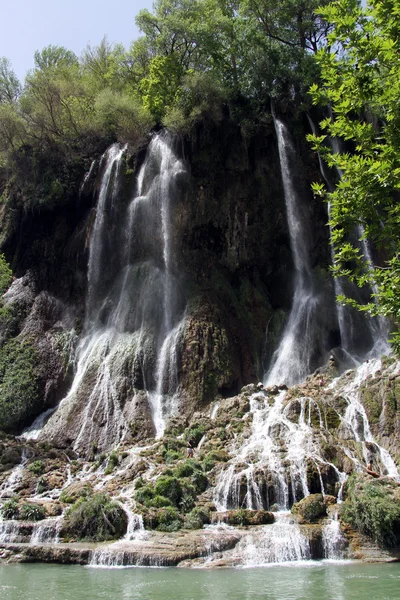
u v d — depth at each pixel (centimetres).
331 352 3180
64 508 1931
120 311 3369
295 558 1531
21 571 1455
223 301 3341
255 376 3139
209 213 3575
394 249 1249
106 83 4672
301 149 3881
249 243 3612
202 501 1898
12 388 3116
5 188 4200
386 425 2145
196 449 2347
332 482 1884
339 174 3819
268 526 1666
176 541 1593
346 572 1349
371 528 1602
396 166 1144
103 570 1449
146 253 3544
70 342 3406
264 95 4019
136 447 2531
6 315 3456
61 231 3822
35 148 3950
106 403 2902
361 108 1222
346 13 1180
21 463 2491
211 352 3048
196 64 4491
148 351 3103
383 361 2438
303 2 4225
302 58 4094
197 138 3728
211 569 1428
